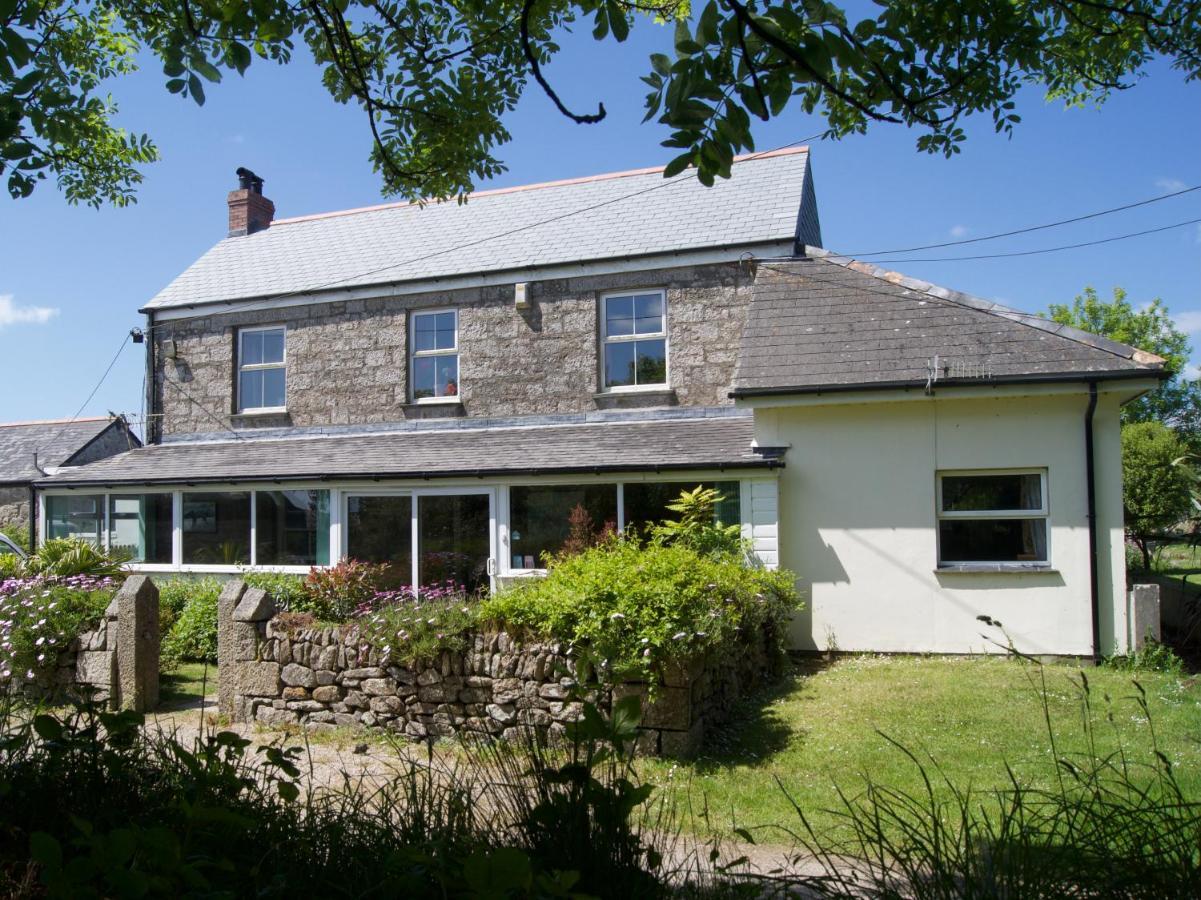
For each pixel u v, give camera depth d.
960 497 11.22
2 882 2.64
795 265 13.55
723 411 13.89
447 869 2.55
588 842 2.88
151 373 17.66
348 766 6.45
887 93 4.35
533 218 16.77
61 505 16.16
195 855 2.64
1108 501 10.58
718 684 7.63
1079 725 7.04
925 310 12.09
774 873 3.55
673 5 5.78
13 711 6.07
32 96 4.79
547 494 13.01
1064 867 2.70
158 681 8.59
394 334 15.94
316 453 15.23
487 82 6.37
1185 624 11.30
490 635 7.20
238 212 19.97
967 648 10.90
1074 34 5.62
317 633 7.77
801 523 11.53
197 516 15.08
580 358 14.76
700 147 3.50
